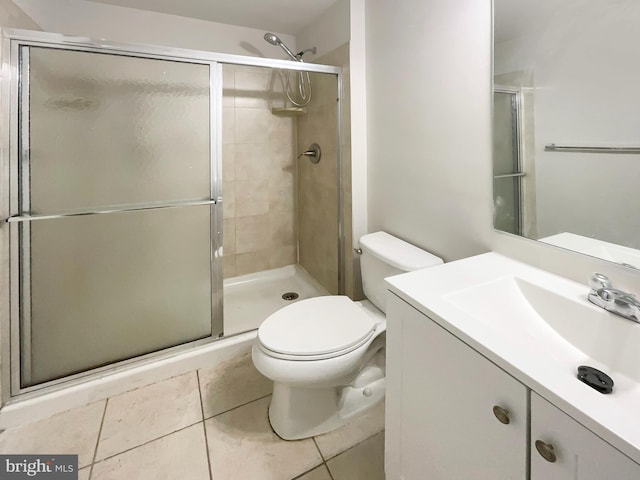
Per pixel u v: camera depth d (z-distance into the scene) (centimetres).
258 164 254
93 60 133
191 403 150
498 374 63
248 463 122
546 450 55
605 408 50
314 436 134
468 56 120
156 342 165
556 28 93
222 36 223
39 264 136
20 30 121
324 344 121
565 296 85
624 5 78
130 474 117
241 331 189
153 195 152
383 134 174
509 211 112
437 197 141
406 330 89
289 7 200
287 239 276
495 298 93
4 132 123
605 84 83
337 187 205
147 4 195
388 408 100
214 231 169
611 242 86
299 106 250
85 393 147
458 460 76
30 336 138
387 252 144
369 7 178
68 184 135
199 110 156
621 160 82
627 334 72
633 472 44
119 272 151
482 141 118
